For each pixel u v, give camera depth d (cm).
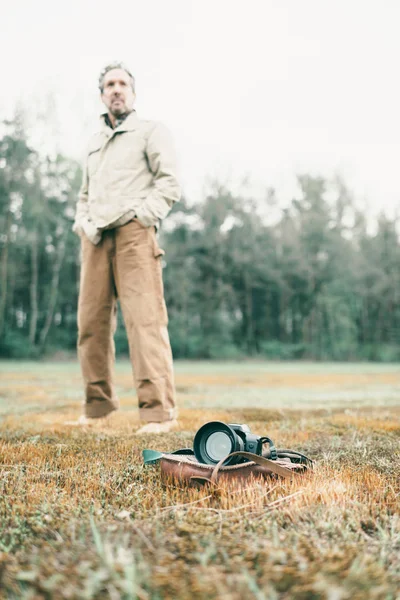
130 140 451
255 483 217
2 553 152
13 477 245
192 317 4344
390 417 503
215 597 125
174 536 166
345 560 145
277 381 1275
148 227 445
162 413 427
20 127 3325
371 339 4719
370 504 201
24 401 700
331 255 4522
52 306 3625
